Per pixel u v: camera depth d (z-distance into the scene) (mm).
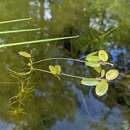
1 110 612
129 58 717
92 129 595
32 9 827
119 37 752
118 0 785
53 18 799
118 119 615
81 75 680
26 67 682
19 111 611
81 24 784
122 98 649
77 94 652
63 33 766
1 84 649
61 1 852
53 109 623
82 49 733
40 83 659
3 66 680
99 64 654
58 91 653
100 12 798
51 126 595
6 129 583
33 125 594
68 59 682
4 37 738
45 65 692
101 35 758
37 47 727
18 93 638
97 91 608
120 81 672
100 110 629
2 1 844
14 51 712
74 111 624
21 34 751
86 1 826
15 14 805
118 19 779
